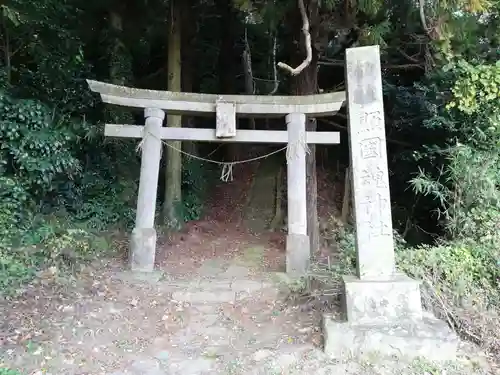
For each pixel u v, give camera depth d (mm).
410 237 9047
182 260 8047
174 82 10203
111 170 9156
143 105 7125
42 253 5977
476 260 5230
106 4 10180
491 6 6246
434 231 8805
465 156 6223
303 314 5016
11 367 3719
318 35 8477
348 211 10500
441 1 5945
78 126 8133
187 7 11172
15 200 6344
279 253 8617
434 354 3955
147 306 5418
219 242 9500
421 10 6316
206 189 12336
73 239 6547
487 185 5906
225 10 12805
